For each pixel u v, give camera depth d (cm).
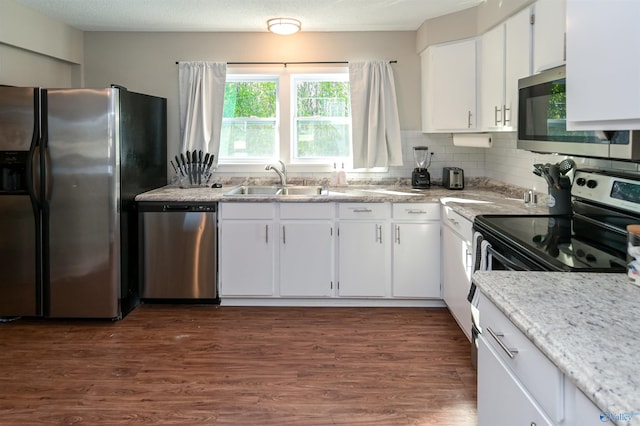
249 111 440
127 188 352
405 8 356
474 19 352
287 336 318
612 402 76
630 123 115
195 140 426
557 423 97
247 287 374
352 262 370
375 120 419
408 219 364
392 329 330
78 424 216
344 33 424
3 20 331
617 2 115
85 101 329
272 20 382
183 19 388
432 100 386
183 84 427
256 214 368
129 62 431
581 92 134
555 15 242
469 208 302
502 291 130
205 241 368
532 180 333
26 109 328
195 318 352
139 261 371
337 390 247
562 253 184
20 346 301
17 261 338
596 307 117
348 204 366
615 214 214
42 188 333
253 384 253
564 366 90
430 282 368
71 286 341
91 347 300
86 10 365
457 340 311
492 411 134
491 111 331
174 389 248
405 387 250
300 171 435
